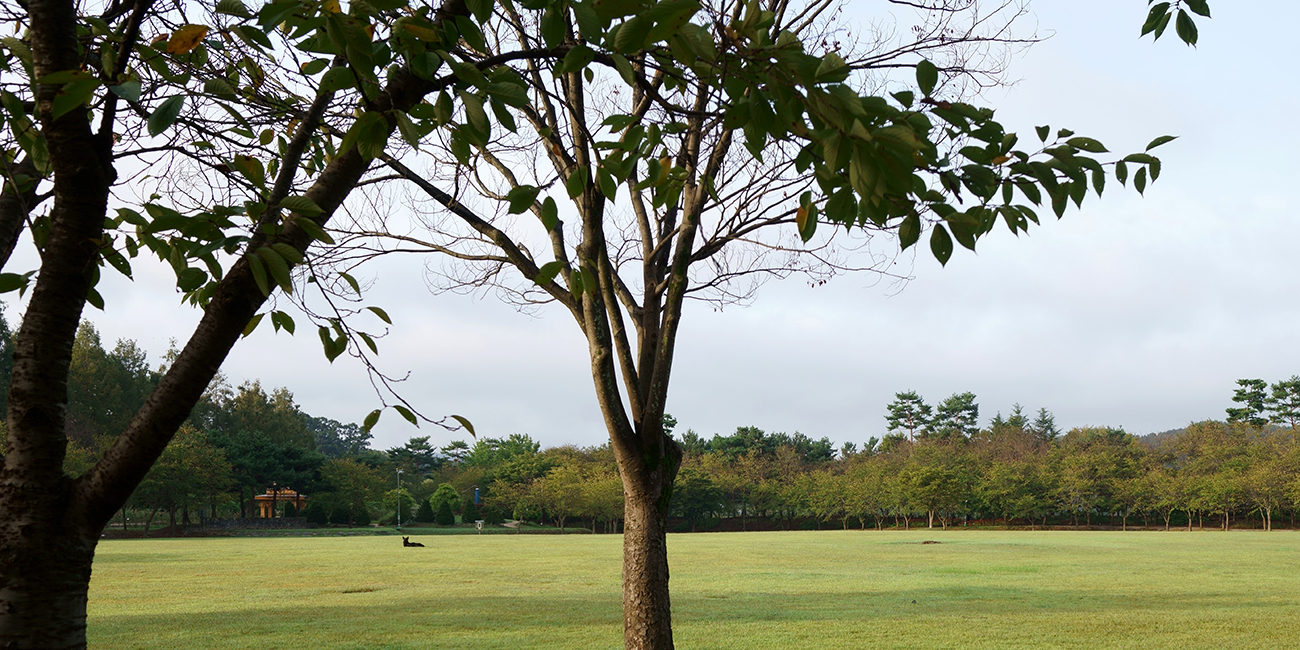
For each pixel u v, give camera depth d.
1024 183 3.64
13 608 2.78
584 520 115.56
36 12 2.85
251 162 3.61
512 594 21.73
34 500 2.87
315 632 15.16
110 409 93.94
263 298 3.13
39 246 3.99
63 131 2.90
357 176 3.33
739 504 127.88
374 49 2.91
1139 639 14.42
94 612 18.14
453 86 2.86
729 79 2.51
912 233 3.20
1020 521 111.94
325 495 97.25
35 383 2.92
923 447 120.81
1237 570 29.66
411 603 19.73
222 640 14.31
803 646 13.73
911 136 2.15
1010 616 17.33
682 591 22.70
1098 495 102.19
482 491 124.69
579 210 6.65
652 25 2.29
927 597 21.11
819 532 89.56
